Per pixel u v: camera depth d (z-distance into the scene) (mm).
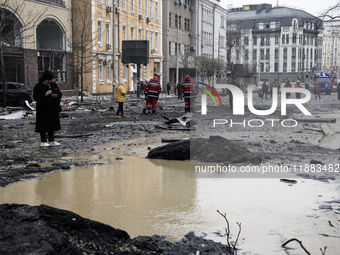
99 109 27609
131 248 3770
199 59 68500
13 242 3148
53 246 3191
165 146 8953
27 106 26125
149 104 22766
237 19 138250
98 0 46812
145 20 60875
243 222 4758
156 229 4516
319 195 5941
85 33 39844
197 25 80438
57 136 12711
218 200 5672
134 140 11977
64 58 42844
